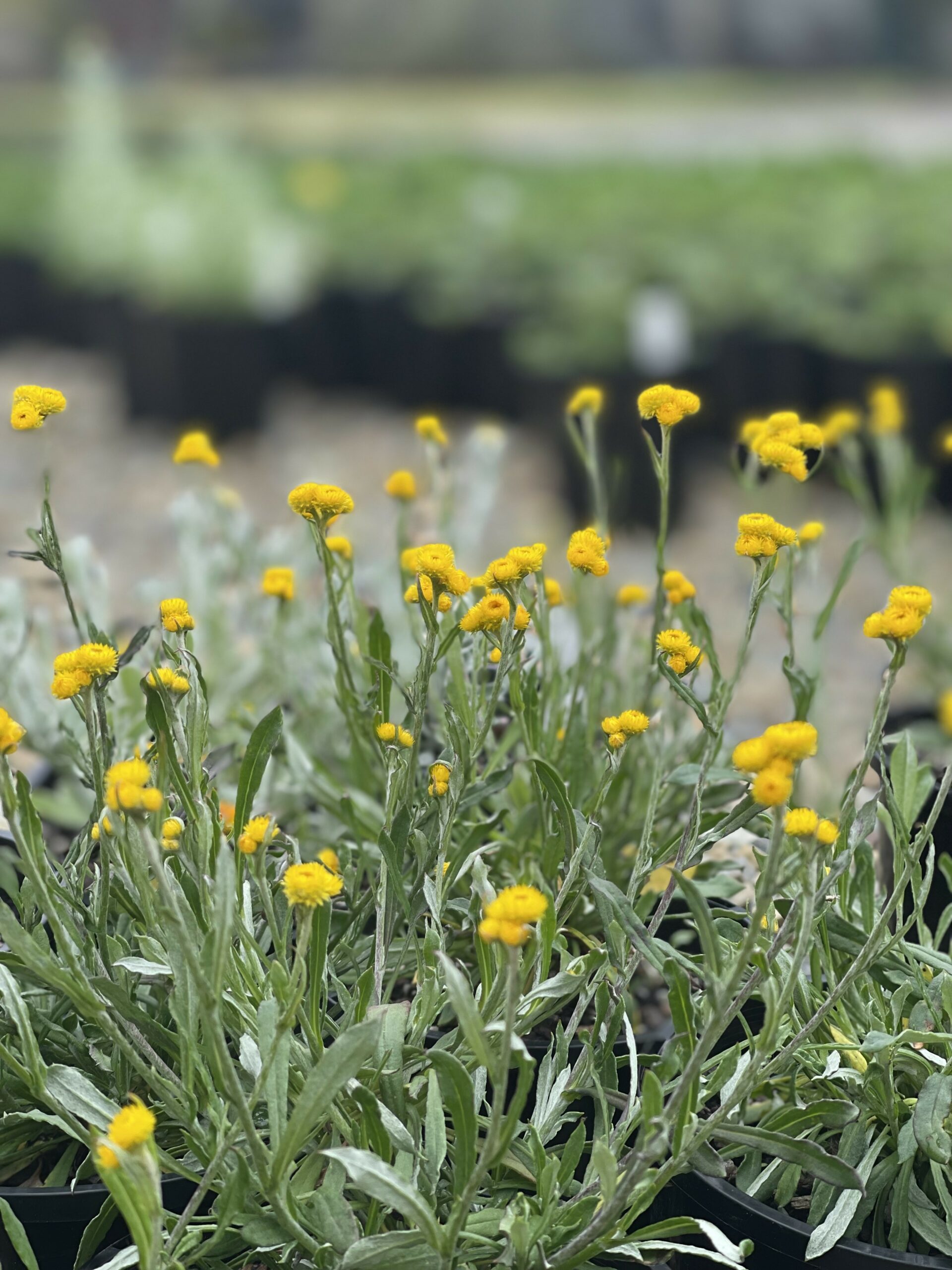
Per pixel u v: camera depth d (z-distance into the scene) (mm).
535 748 2023
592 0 20641
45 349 8336
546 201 7961
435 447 2182
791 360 5770
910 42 19500
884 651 3879
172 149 12328
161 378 6418
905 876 1858
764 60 20125
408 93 19078
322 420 6918
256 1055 1857
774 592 2016
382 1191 1797
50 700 2232
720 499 5473
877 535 2871
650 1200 1839
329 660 2281
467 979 1963
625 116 15734
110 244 7086
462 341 6859
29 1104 1913
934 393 5410
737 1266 1826
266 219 6840
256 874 1863
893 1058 1898
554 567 4570
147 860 1835
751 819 1898
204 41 20594
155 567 4695
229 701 2363
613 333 5449
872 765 2168
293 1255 1863
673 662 1873
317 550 1923
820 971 1937
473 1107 1812
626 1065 1968
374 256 7203
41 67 20812
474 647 2018
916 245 6016
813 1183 1916
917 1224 1876
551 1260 1836
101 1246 1900
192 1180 1860
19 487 5602
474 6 20922
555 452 5285
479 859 1896
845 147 10930
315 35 20828
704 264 6180
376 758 2090
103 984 1862
